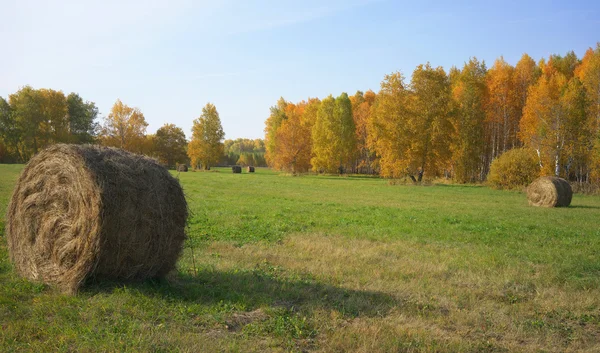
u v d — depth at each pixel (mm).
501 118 53531
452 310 6633
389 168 48688
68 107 79875
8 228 7910
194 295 6824
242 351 4875
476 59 58219
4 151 75562
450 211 21641
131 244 6895
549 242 13055
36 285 7047
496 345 5398
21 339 4926
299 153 71562
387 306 6707
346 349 5094
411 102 47969
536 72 55875
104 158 6996
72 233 6848
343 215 19172
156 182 7289
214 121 84312
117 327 5297
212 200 25375
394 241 12844
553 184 24812
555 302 7219
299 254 10578
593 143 39438
